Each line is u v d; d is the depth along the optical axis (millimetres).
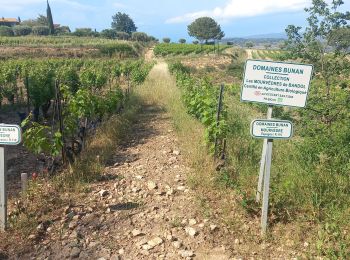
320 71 10195
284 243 4066
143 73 21516
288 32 10547
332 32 9867
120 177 6090
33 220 4449
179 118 10570
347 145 5645
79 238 4230
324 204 4680
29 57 39500
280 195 4801
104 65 28906
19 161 7004
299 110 7844
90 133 8180
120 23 133000
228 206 4887
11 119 11266
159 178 6098
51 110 12711
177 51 67125
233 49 90312
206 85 12375
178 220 4621
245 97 4258
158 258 3893
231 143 7141
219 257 3896
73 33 85875
